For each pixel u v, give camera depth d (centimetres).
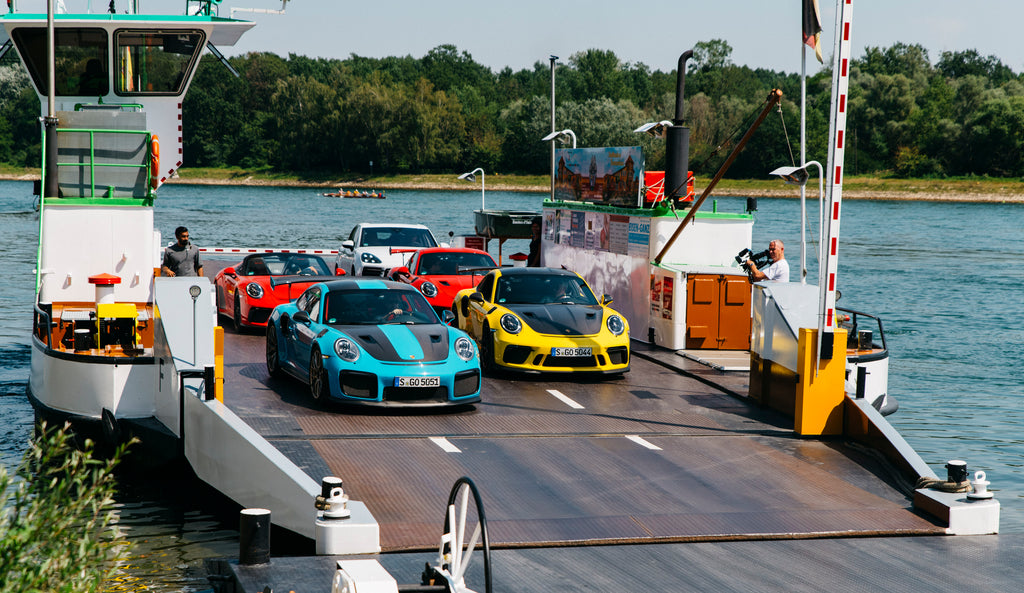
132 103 1655
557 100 17538
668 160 1794
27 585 447
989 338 2547
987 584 741
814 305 1256
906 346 2427
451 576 586
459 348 1230
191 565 862
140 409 1195
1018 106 11788
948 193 11344
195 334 1112
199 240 4853
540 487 936
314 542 802
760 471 1016
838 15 1043
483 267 1938
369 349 1187
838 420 1145
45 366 1244
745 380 1438
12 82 13900
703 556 784
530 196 11500
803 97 1730
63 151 1392
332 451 1016
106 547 492
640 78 18888
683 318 1652
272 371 1376
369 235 2411
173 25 1631
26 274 3431
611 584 715
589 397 1336
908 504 935
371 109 14025
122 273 1356
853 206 9775
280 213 7625
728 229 1738
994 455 1440
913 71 15175
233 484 964
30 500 479
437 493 901
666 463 1033
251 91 16688
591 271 2003
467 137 14700
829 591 716
